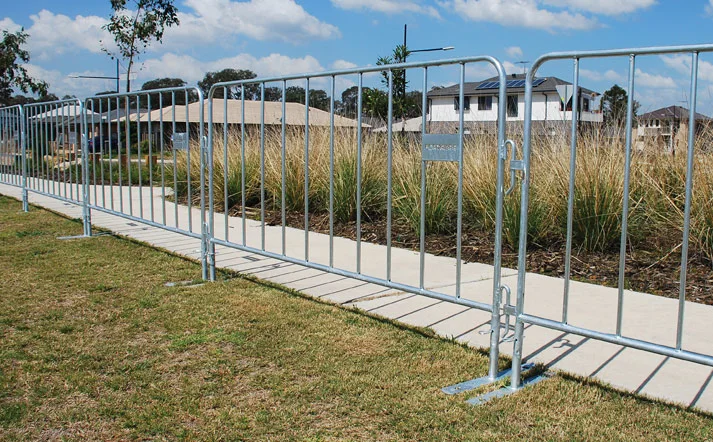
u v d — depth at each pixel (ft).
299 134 29.78
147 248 20.34
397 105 42.96
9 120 30.66
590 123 20.95
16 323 12.44
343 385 9.46
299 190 26.91
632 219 18.37
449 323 12.62
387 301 14.24
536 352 10.95
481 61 9.86
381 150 26.11
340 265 17.98
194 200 32.81
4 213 28.60
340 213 24.66
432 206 21.35
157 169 42.06
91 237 22.48
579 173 18.38
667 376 9.82
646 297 14.37
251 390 9.33
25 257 18.75
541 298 14.37
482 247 19.75
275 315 12.98
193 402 8.92
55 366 10.22
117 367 10.22
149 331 12.00
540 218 18.80
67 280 15.97
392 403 8.88
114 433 8.06
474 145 23.09
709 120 18.56
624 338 8.72
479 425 8.23
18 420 8.36
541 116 25.11
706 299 14.10
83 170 22.57
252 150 30.40
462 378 9.78
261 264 18.29
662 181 18.72
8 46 73.46
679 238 17.67
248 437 7.94
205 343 11.31
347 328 12.15
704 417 8.38
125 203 32.50
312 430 8.11
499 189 9.62
